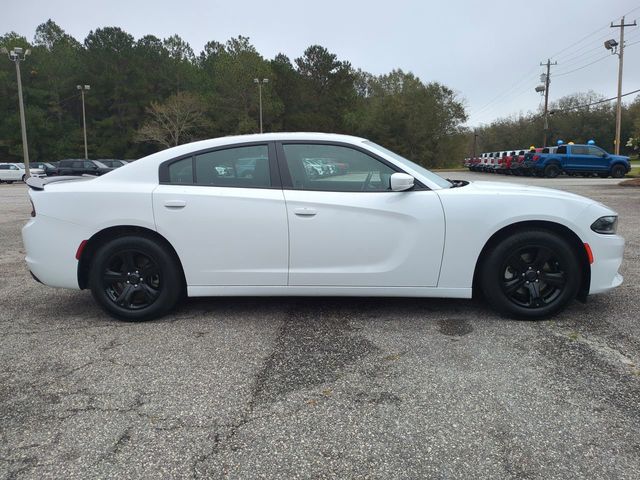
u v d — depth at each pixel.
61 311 4.39
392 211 3.81
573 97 69.38
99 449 2.31
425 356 3.28
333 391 2.83
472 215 3.78
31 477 2.11
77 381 3.00
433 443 2.32
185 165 4.00
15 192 23.59
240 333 3.76
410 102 61.59
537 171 26.78
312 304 4.44
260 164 3.96
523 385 2.86
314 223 3.84
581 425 2.45
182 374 3.08
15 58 32.12
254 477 2.10
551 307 3.86
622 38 30.91
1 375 3.10
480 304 4.35
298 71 70.94
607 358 3.20
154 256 3.95
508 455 2.22
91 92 64.31
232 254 3.91
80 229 3.92
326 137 3.99
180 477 2.10
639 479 2.05
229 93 62.81
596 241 3.80
